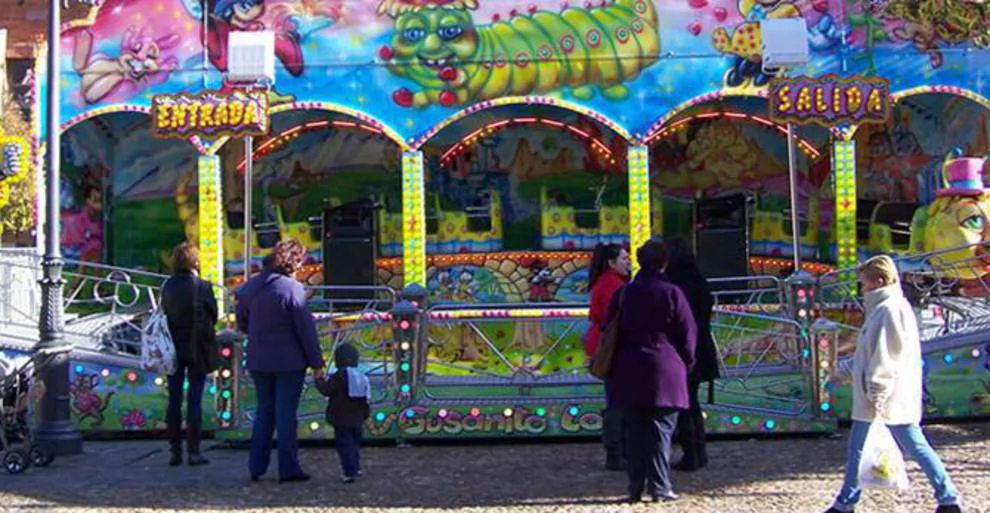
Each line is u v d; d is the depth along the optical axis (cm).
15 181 1408
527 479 911
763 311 1345
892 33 1462
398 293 1316
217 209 1432
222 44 1463
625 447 902
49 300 1060
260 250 1717
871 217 1691
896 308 710
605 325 832
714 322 1316
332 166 1741
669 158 1738
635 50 1462
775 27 1341
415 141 1462
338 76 1464
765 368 1209
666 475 813
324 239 1590
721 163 1736
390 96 1466
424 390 1101
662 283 800
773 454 990
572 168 1744
